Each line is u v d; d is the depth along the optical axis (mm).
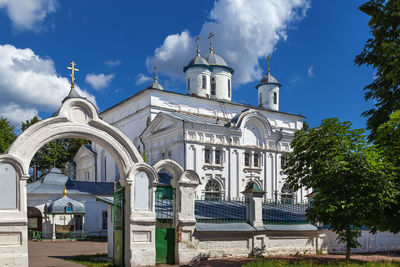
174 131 35250
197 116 40781
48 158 57688
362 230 23750
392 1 21641
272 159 39188
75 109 15594
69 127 15273
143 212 16297
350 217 16891
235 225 18766
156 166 17062
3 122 47906
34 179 57812
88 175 53312
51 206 33875
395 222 17531
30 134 14602
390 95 23062
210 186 34906
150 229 16375
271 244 19922
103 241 31766
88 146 53375
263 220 19938
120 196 16859
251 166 37656
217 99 48031
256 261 15414
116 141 16234
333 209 16125
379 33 22188
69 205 34406
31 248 25625
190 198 17656
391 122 17734
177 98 43125
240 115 37969
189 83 47781
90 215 37688
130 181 16078
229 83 50969
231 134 36594
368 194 16203
